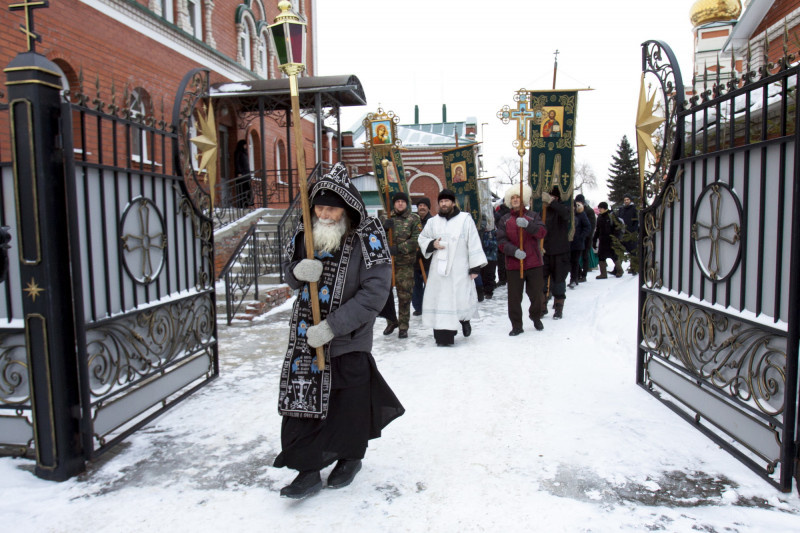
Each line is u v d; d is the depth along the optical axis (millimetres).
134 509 2867
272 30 2895
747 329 3246
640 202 4785
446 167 11117
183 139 4777
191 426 4027
